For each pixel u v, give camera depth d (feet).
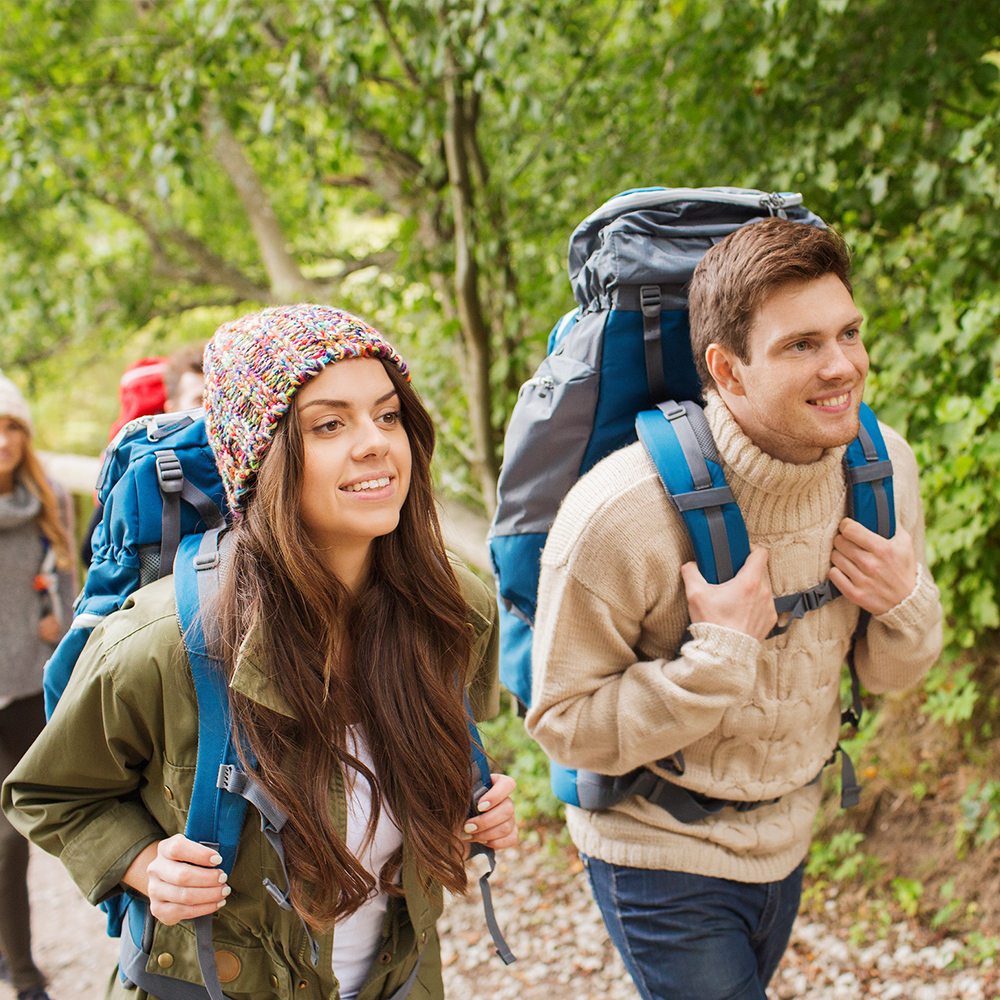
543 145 13.10
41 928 10.83
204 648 3.96
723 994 5.36
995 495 8.25
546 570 5.14
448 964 9.75
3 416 9.43
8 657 9.52
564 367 5.26
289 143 12.59
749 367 4.56
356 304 17.72
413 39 12.09
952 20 9.23
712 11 10.24
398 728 4.28
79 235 23.48
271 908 4.16
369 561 4.48
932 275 9.32
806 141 10.19
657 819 5.43
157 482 4.49
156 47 15.44
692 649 4.84
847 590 5.13
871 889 9.50
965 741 9.70
